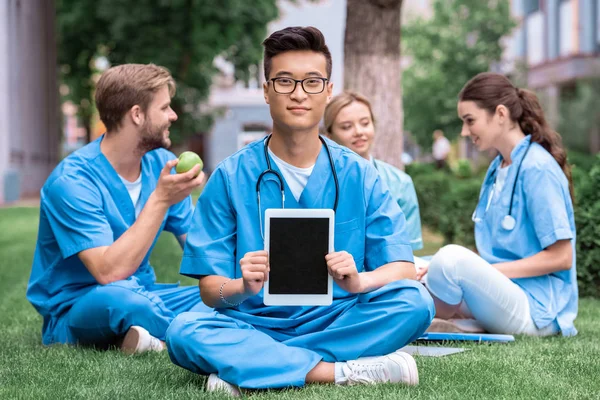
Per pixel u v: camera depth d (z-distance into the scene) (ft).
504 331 13.44
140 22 64.49
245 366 9.02
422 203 35.17
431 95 82.89
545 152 13.87
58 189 12.41
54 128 89.04
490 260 14.16
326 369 9.34
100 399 8.77
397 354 9.41
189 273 9.62
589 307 17.65
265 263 8.73
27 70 75.31
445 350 11.72
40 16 82.17
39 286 12.95
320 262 8.87
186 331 9.14
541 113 14.10
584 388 9.28
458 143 110.01
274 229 8.84
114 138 12.68
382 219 9.80
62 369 10.50
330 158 9.72
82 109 94.32
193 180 12.14
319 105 9.23
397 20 26.63
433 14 85.20
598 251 19.38
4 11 58.95
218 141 120.06
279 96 9.18
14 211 48.37
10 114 67.62
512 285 13.20
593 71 81.56
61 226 12.38
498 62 84.48
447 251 13.00
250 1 66.28
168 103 12.75
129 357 11.35
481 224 14.51
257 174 9.73
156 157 13.43
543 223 13.42
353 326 9.39
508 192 13.96
